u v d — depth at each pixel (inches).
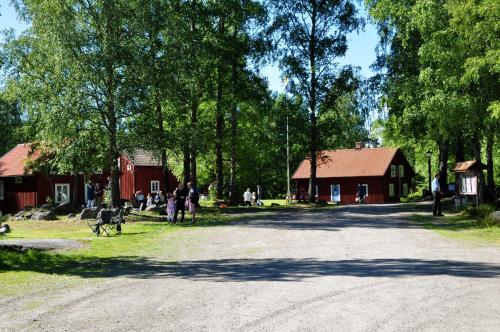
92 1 1120.8
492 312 293.9
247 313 302.0
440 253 539.5
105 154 1125.1
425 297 333.7
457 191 1187.9
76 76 1062.4
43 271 473.1
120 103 1095.0
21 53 1174.3
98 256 572.7
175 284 400.5
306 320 283.3
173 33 1178.0
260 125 2090.3
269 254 563.2
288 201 1893.5
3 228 879.1
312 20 1592.0
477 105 877.8
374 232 765.9
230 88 1487.5
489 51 756.6
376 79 1460.4
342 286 373.7
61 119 1066.1
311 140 1622.8
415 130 1349.7
